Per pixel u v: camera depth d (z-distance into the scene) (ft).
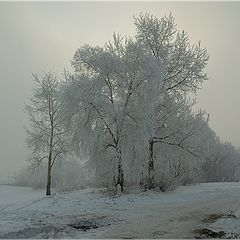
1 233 52.65
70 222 62.75
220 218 57.47
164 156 99.66
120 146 91.45
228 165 182.09
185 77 102.47
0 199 129.90
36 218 66.74
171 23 104.83
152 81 92.02
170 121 100.42
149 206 76.48
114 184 94.73
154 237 49.88
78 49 96.78
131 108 93.30
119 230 55.26
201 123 102.42
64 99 93.56
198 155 99.91
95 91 92.79
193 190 93.20
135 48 94.27
